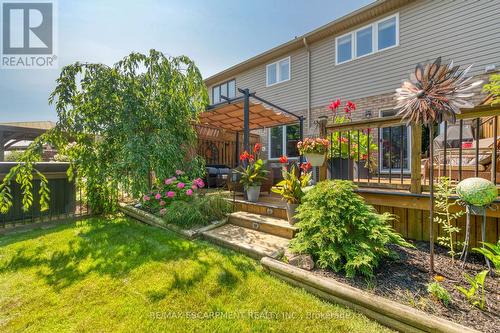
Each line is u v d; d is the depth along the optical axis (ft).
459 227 8.50
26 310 6.07
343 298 6.10
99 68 13.73
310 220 8.09
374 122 10.09
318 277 6.66
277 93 28.37
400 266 7.48
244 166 15.24
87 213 15.14
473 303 5.61
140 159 12.75
